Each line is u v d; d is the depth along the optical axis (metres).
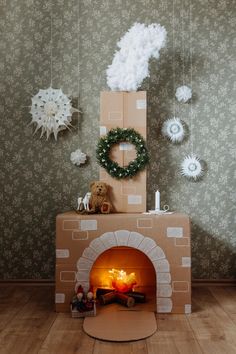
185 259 2.71
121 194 3.06
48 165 3.46
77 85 3.47
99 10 3.48
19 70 3.47
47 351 2.08
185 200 3.44
